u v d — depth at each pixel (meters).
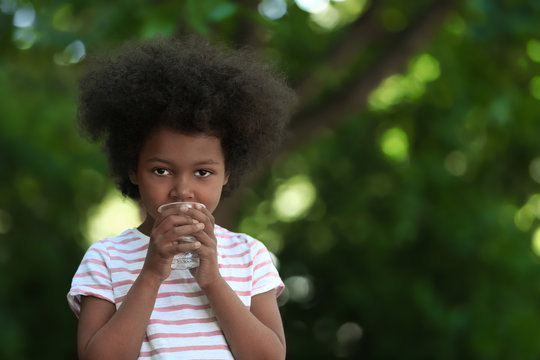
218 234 2.20
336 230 8.35
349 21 6.54
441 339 7.23
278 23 4.54
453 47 5.99
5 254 7.62
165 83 2.05
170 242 1.88
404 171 7.41
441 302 7.46
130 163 2.13
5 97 7.00
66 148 7.75
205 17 3.68
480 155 7.34
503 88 6.03
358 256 8.16
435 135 7.13
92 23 4.81
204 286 1.94
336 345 8.27
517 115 6.52
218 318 1.95
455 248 7.48
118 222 9.41
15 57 5.69
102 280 2.02
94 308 1.99
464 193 7.56
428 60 6.43
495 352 7.07
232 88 2.12
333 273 8.25
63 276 7.75
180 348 1.95
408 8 5.75
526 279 7.37
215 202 2.01
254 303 2.12
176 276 2.04
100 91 2.19
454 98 6.48
